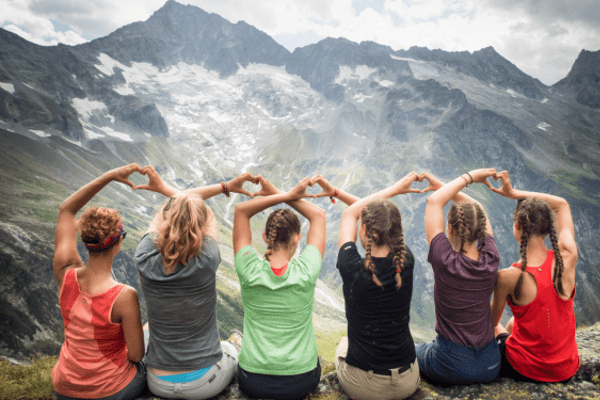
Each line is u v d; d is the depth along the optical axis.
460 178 4.13
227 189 4.05
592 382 4.07
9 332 114.19
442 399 3.96
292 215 3.77
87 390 3.58
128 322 3.51
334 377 4.58
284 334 3.74
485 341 3.87
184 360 3.64
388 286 3.44
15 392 4.67
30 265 141.12
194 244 3.29
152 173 3.82
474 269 3.63
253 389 3.78
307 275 3.68
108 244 3.31
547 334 3.84
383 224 3.46
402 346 3.62
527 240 3.80
